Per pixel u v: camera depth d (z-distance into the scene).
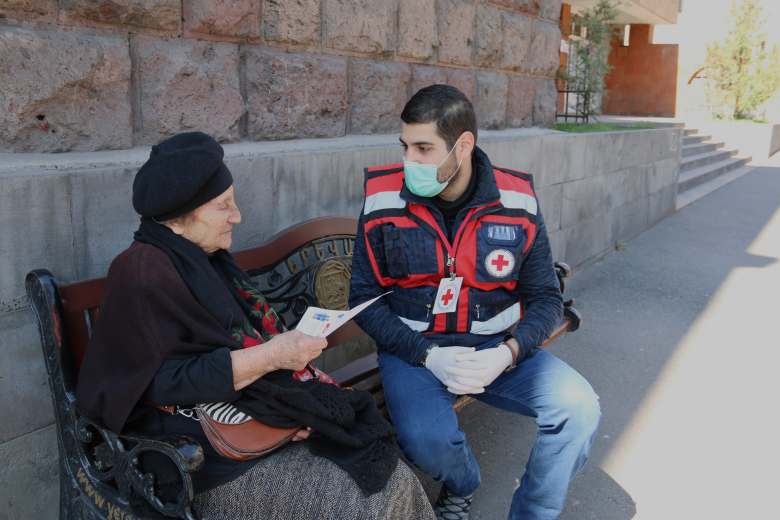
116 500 1.90
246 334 1.95
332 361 3.50
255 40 3.02
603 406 3.77
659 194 8.96
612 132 6.79
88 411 1.83
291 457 1.89
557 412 2.37
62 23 2.28
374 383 2.75
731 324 5.21
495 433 3.43
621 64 19.75
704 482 3.07
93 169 2.27
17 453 2.18
